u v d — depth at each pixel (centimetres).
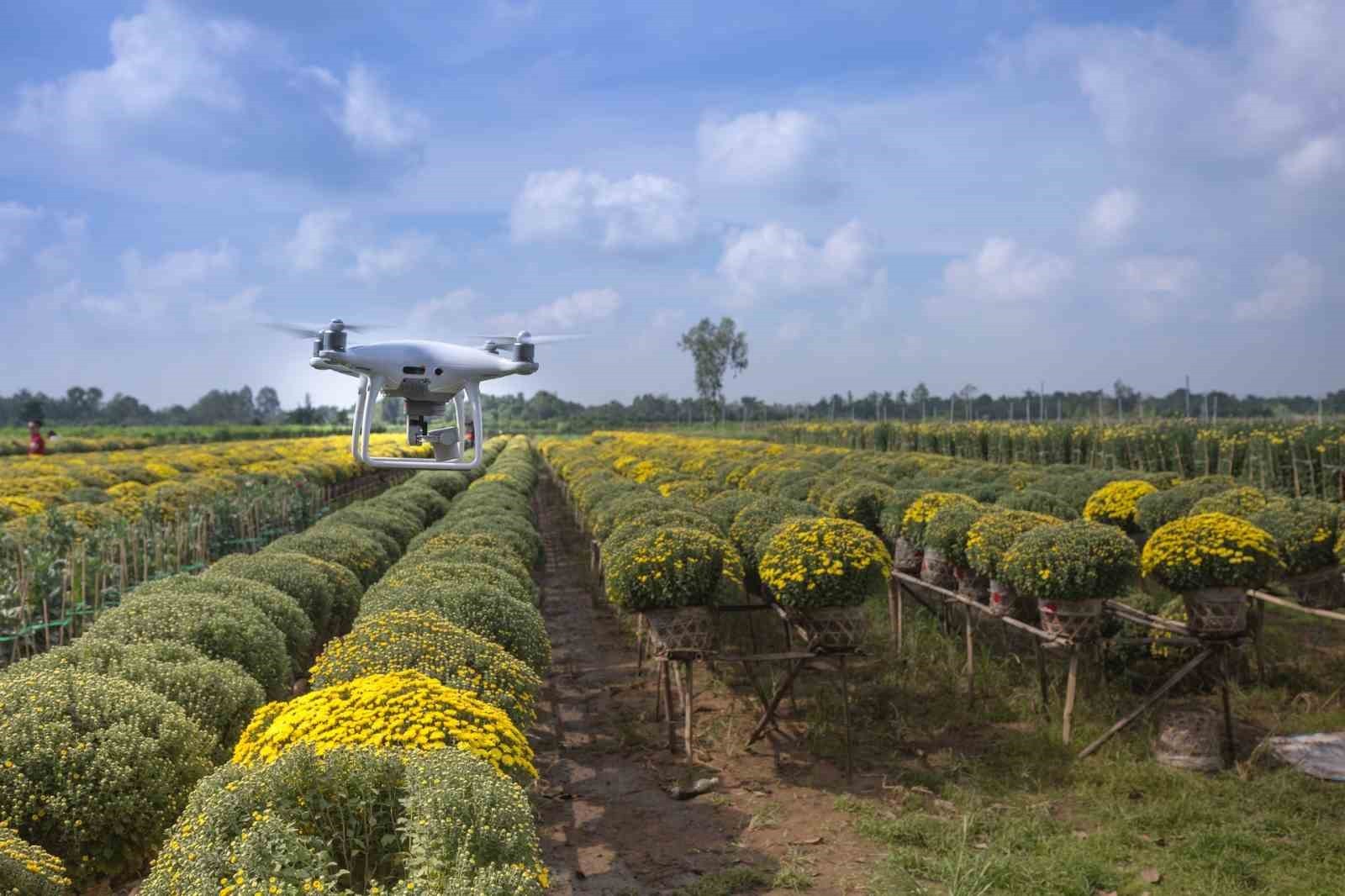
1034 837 614
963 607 1055
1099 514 1283
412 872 313
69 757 450
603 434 6225
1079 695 871
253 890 293
